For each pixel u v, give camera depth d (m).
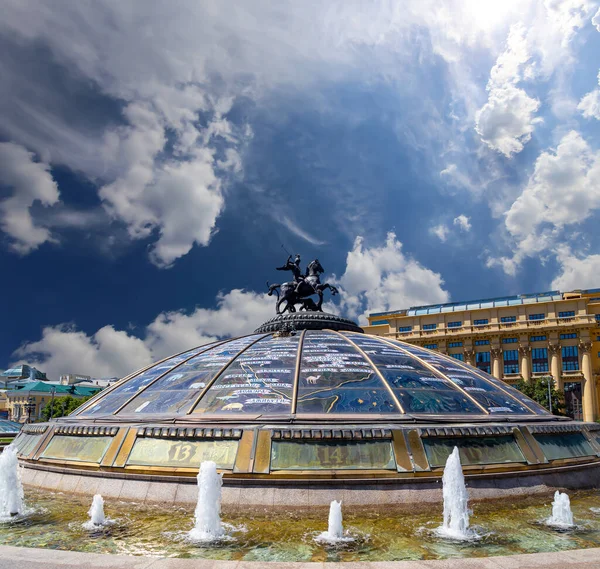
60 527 8.77
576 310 83.12
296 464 10.05
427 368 15.25
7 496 9.90
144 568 5.74
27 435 14.52
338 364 14.39
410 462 10.23
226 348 16.83
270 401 12.44
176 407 12.98
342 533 8.30
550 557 6.05
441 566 5.79
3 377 148.25
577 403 80.38
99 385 124.75
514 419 13.05
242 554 7.41
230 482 9.91
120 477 10.71
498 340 87.81
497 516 9.41
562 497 9.16
